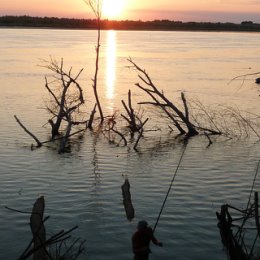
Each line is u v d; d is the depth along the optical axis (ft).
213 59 422.00
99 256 57.82
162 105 134.31
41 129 137.80
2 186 84.58
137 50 545.03
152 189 83.56
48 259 55.42
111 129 127.34
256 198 50.65
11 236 63.05
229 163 102.78
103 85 244.01
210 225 66.69
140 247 48.88
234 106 180.65
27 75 277.85
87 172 94.99
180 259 56.85
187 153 112.47
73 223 67.87
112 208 73.92
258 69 330.75
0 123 144.46
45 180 88.84
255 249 58.85
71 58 408.46
